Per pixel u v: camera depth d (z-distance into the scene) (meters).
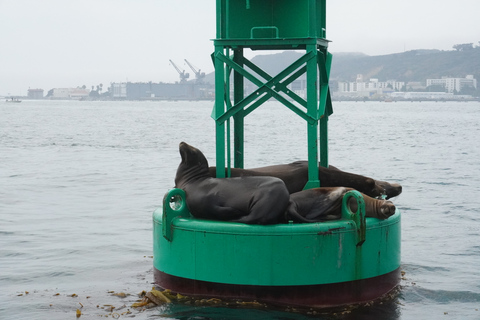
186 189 11.19
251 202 10.51
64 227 18.20
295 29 11.78
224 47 11.74
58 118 121.94
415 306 10.88
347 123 98.88
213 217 10.84
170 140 59.03
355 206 10.82
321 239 10.23
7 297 11.60
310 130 11.60
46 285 12.42
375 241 10.80
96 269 13.62
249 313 10.09
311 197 11.08
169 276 11.10
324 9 12.82
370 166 34.75
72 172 32.69
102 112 171.12
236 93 13.33
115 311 10.62
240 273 10.32
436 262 14.05
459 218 19.25
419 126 88.81
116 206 21.94
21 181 28.97
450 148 48.72
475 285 12.26
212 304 10.45
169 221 10.94
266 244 10.17
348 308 10.45
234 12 11.92
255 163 35.97
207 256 10.51
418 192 24.67
